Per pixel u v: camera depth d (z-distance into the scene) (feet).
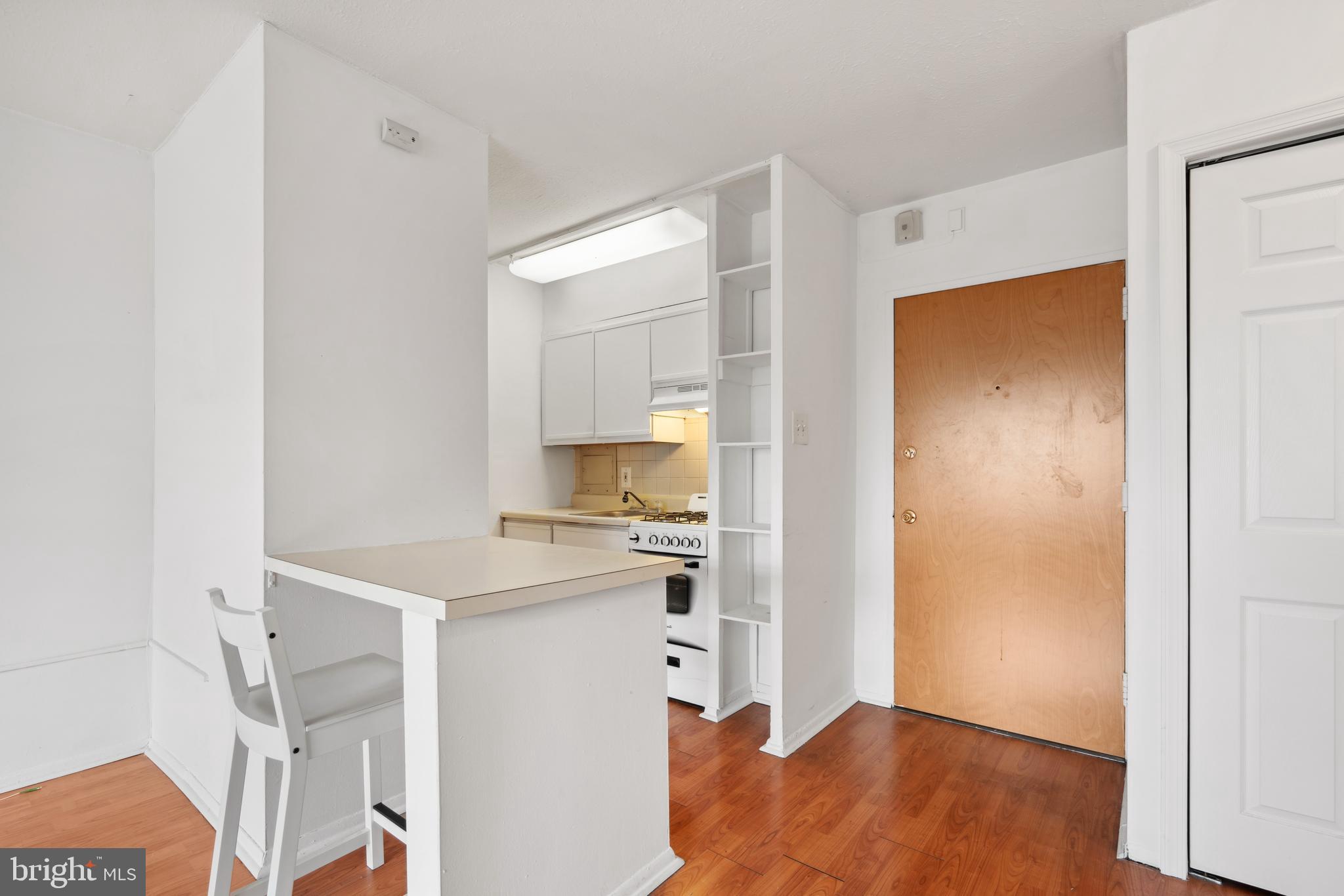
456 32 5.87
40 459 7.38
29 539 7.32
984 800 7.07
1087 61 6.37
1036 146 8.13
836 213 9.72
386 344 6.56
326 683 5.01
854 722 9.31
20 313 7.25
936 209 9.57
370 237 6.46
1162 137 5.76
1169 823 5.73
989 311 9.11
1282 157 5.32
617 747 5.30
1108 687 8.16
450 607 3.89
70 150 7.58
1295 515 5.29
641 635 5.55
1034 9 5.62
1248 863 5.47
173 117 7.32
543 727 4.69
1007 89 6.88
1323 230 5.17
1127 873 5.78
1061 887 5.59
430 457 6.92
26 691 7.29
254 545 5.78
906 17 5.73
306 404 5.92
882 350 10.05
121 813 6.64
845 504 9.95
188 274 7.21
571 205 9.93
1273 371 5.37
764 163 8.54
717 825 6.60
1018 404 8.85
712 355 9.61
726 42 6.07
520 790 4.52
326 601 6.03
